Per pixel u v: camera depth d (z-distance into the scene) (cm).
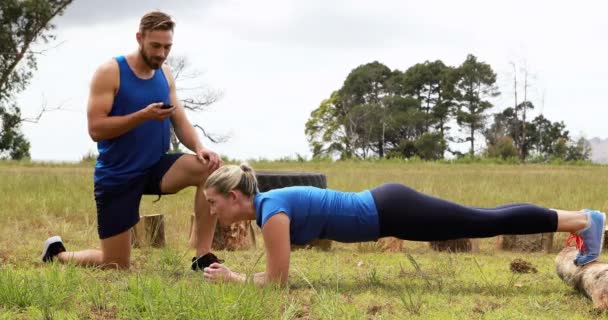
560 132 7500
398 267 694
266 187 835
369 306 502
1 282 493
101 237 643
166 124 646
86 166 2722
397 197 552
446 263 715
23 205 1148
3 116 4359
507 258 793
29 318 452
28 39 4128
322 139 8525
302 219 546
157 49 620
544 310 501
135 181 637
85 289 520
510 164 3975
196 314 436
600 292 503
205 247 650
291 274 629
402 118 7962
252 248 866
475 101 8131
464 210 553
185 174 634
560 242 910
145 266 673
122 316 457
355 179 1975
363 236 557
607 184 1870
